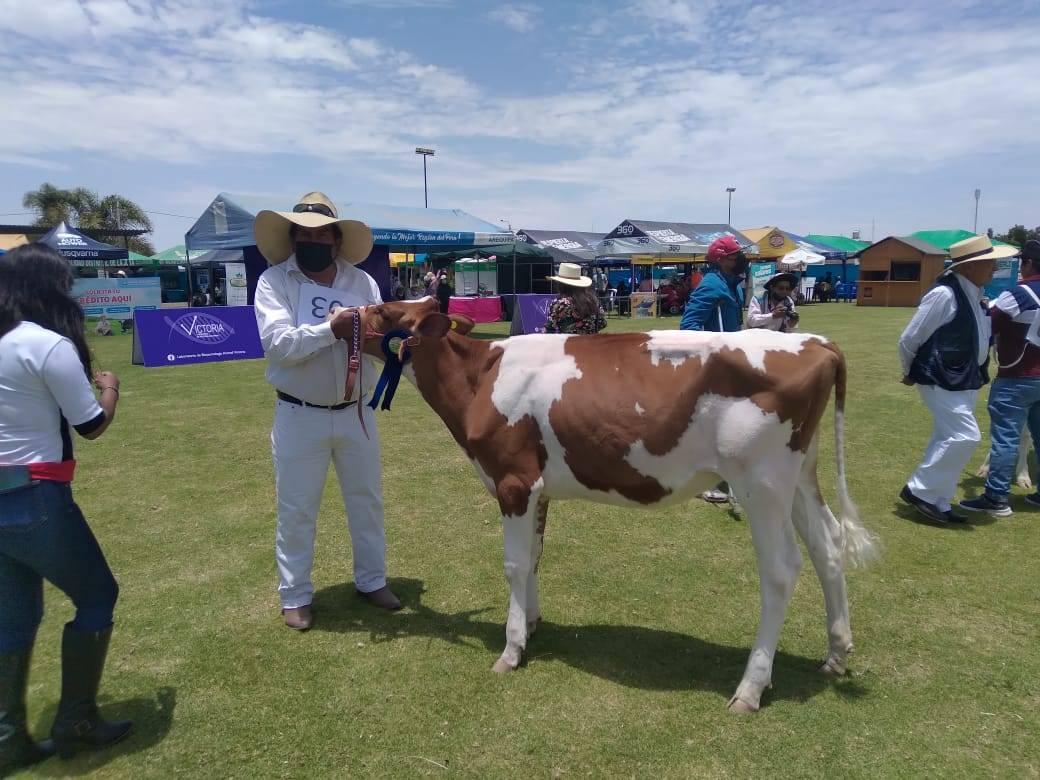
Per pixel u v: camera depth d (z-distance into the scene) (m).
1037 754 2.80
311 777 2.73
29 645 2.72
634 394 3.14
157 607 4.12
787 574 3.07
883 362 13.41
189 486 6.33
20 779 2.73
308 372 3.72
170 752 2.88
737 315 5.30
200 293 29.23
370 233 3.96
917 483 5.35
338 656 3.59
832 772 2.71
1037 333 5.15
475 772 2.75
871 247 32.31
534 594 3.76
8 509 2.48
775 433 2.97
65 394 2.51
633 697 3.21
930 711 3.08
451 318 3.66
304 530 3.87
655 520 5.46
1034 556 4.68
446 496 6.08
